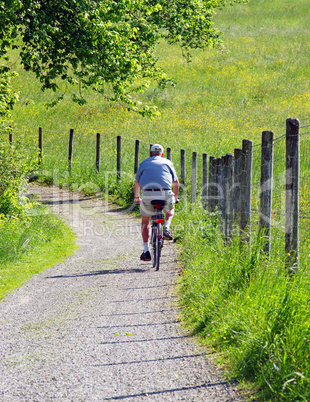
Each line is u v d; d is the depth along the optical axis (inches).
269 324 553.9
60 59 1793.8
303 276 653.3
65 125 3991.1
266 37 6235.2
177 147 2901.1
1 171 1476.4
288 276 671.8
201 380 506.9
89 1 1664.6
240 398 461.4
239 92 4473.4
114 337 652.1
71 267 1146.0
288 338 516.1
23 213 1493.6
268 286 657.6
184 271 968.9
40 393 492.1
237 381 495.8
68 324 723.4
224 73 5049.2
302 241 780.6
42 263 1176.8
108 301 837.2
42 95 4744.1
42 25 1565.0
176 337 639.1
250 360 514.6
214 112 3917.3
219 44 3117.6
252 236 867.4
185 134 3302.2
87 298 868.0
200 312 697.0
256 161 1797.5
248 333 561.0
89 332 679.7
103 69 1861.5
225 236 1098.7
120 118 4015.8
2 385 515.2
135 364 557.9
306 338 505.0
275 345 514.6
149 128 3590.1
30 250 1262.3
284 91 4330.7
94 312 776.9
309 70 4852.4
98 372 540.1
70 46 1740.9
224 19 7288.4
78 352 603.8
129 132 3558.1
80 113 4261.8
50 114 4315.9
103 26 1654.8
